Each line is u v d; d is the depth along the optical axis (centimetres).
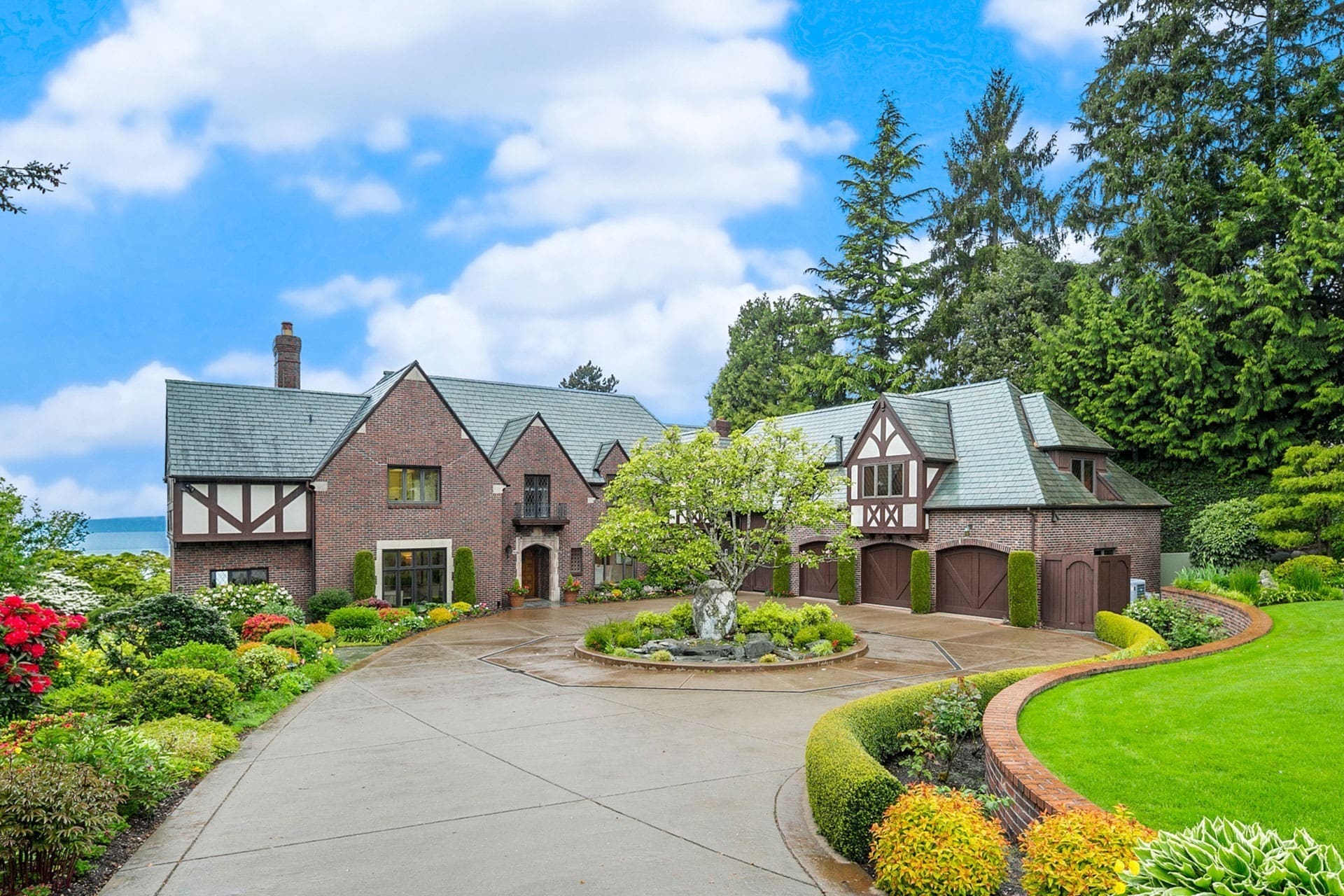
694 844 681
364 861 655
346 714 1220
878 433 2594
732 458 1711
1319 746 711
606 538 1702
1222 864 355
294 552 2381
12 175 1041
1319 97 2469
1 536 1484
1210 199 2733
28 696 838
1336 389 2283
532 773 895
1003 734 765
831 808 666
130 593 2434
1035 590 2138
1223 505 2303
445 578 2580
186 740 946
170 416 2303
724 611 1738
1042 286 3534
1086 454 2377
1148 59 3056
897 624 2214
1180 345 2555
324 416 2589
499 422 3128
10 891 580
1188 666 1086
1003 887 568
